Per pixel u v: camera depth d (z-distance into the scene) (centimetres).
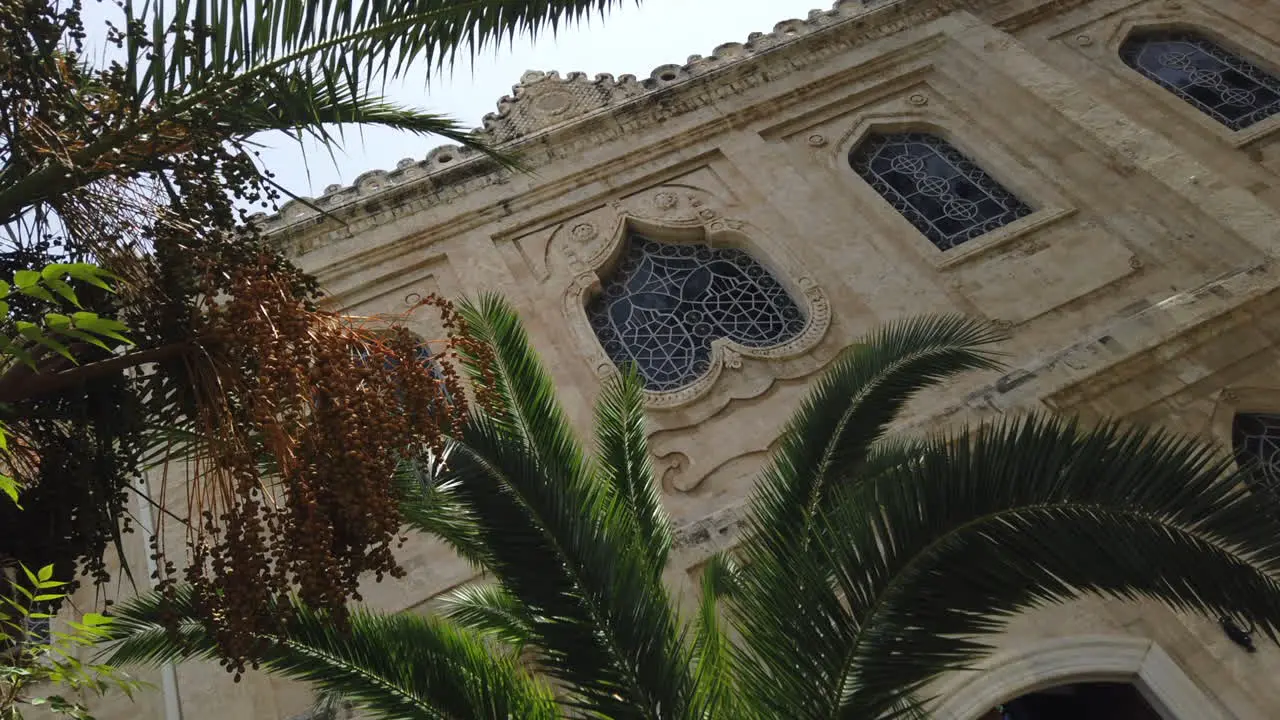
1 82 372
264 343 376
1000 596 396
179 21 396
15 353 281
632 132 1112
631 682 404
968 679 698
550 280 1004
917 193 1083
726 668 459
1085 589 396
